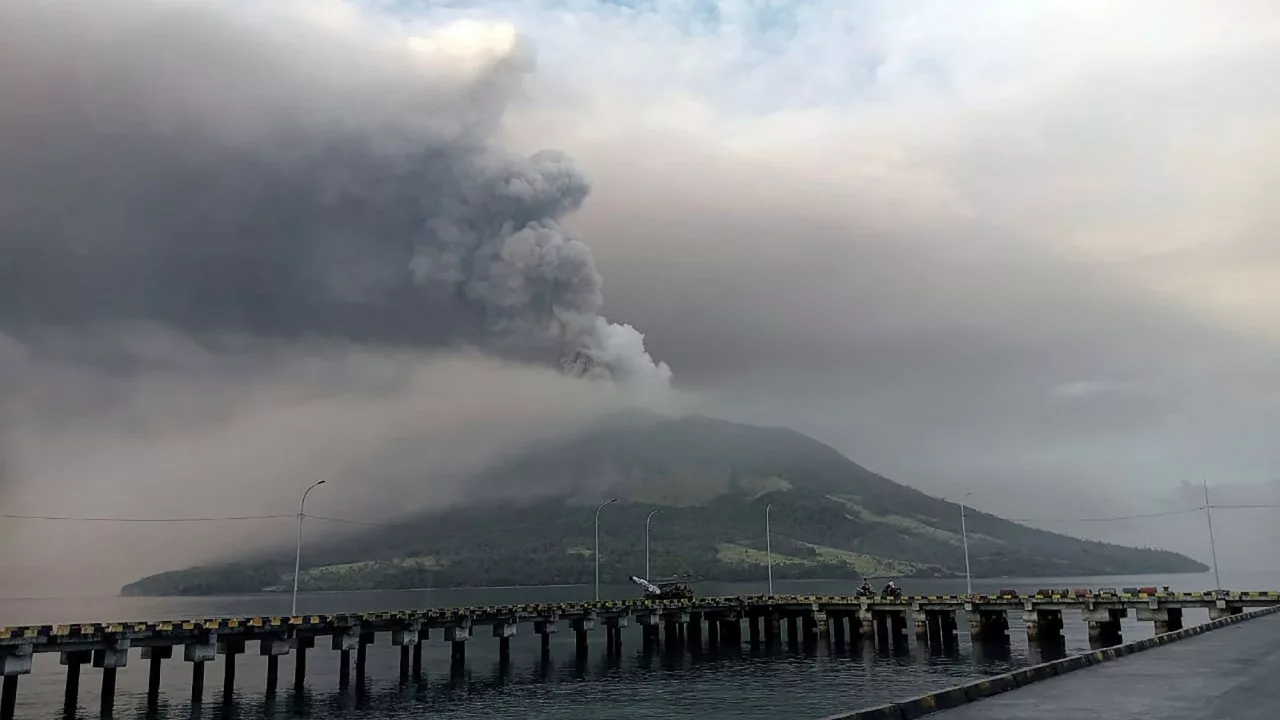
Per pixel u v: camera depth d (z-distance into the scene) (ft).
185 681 218.79
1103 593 247.50
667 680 196.24
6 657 134.92
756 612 289.53
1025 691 64.08
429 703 168.55
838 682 183.93
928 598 264.31
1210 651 98.78
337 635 191.42
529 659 253.03
